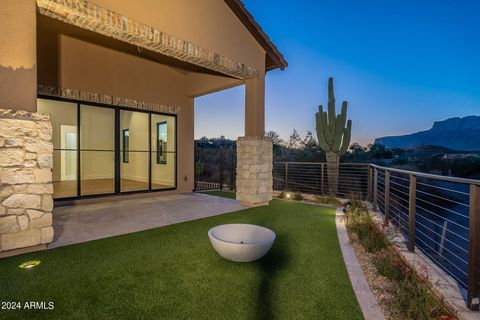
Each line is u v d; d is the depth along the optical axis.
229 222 4.94
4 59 3.13
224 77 7.68
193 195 8.39
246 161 6.61
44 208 3.29
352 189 8.09
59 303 2.13
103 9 4.09
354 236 4.12
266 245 2.93
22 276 2.60
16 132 3.09
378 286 2.56
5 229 3.04
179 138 8.79
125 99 7.35
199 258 3.12
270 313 2.06
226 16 6.08
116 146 7.31
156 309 2.07
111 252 3.29
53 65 6.06
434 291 2.34
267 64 7.81
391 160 14.70
